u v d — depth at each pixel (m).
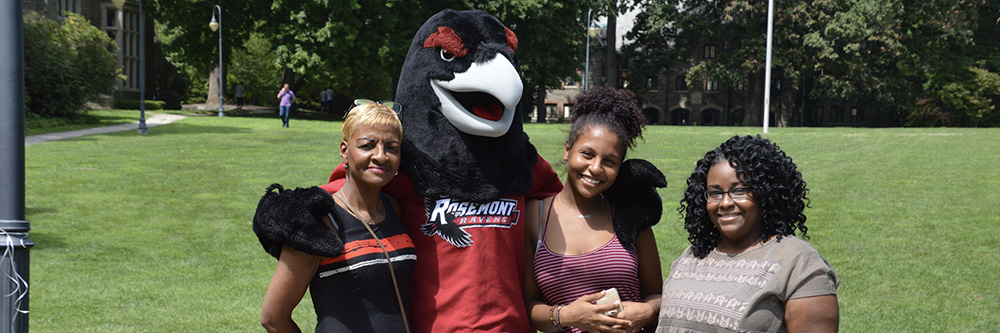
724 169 2.62
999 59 43.16
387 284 2.73
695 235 2.81
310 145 18.38
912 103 45.88
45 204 9.95
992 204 10.05
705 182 2.72
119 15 42.72
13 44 3.28
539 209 3.17
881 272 6.93
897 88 44.16
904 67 43.75
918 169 13.55
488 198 3.00
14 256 3.31
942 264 7.18
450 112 3.02
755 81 48.19
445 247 2.97
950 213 9.48
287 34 34.06
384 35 35.38
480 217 2.99
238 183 11.87
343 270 2.65
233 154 16.00
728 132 25.20
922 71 44.53
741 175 2.58
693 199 2.74
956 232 8.45
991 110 41.50
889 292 6.36
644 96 60.88
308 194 2.62
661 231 8.48
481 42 3.05
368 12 34.50
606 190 3.12
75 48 25.92
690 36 46.84
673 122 60.91
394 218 2.91
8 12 3.25
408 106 3.09
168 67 48.09
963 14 41.38
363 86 47.00
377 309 2.70
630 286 3.00
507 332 2.96
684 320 2.63
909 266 7.11
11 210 3.33
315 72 34.12
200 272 6.98
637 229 3.02
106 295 6.24
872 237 8.24
